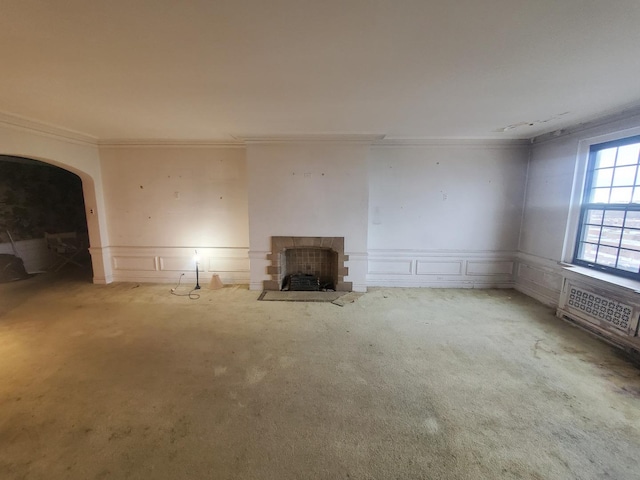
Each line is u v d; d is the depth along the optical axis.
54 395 2.21
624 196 3.07
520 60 1.91
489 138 4.38
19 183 5.58
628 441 1.80
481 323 3.47
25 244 5.67
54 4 1.33
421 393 2.25
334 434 1.87
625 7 1.35
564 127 3.70
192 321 3.53
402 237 4.71
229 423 1.96
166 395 2.22
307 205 4.37
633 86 2.35
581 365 2.61
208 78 2.19
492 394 2.23
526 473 1.59
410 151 4.49
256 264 4.55
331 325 3.43
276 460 1.68
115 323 3.46
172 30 1.56
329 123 3.52
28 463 1.65
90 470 1.62
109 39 1.65
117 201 4.77
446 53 1.82
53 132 3.79
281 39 1.66
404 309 3.89
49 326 3.36
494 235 4.65
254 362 2.67
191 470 1.62
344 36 1.63
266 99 2.65
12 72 2.07
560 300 3.62
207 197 4.73
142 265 4.96
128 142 4.57
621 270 3.07
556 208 3.88
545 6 1.35
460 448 1.76
